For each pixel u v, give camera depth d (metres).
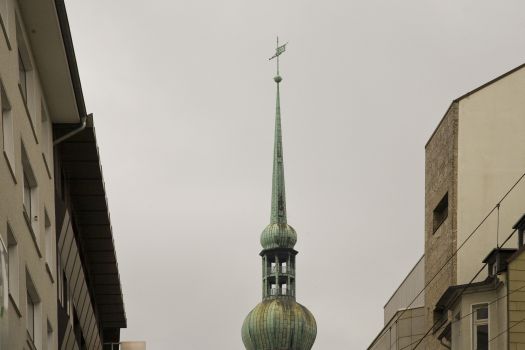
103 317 119.06
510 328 80.31
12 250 65.50
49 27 69.81
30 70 72.38
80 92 77.31
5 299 55.41
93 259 106.19
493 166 95.56
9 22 65.00
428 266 100.44
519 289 80.88
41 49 71.94
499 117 96.44
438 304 88.94
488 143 95.88
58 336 83.06
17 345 65.00
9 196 63.47
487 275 92.50
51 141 79.06
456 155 95.81
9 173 63.47
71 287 93.19
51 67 73.69
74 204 96.69
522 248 81.38
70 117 79.38
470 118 96.44
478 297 83.94
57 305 81.19
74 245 89.44
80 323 101.62
